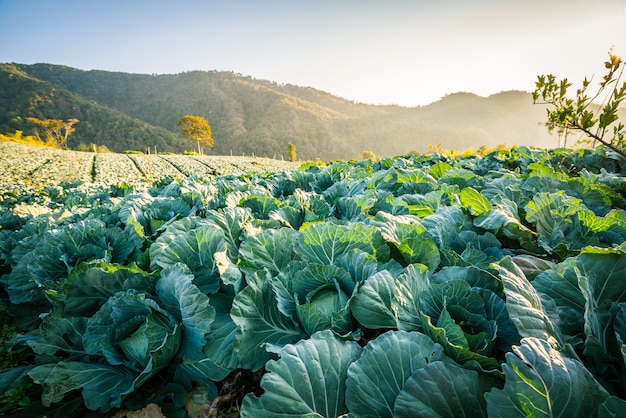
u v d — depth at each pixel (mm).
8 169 24859
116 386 1917
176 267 2166
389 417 1270
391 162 8219
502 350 1588
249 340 1829
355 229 2293
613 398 1038
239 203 4000
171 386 1980
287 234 2471
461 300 1724
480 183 5043
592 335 1412
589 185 3949
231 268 2156
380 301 1721
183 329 2057
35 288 3178
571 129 2846
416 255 2250
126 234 3324
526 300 1491
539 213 2820
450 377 1234
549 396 1079
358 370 1350
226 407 1958
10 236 4027
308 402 1346
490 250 2559
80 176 25391
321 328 1839
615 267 1687
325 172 6945
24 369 2355
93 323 2082
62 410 1961
